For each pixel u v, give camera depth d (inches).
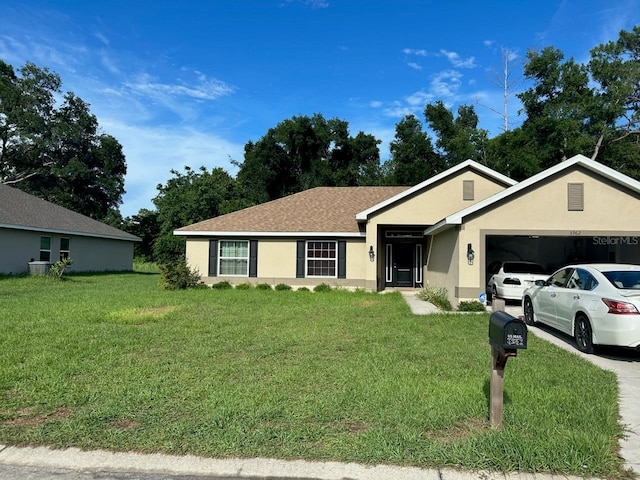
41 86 1716.3
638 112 1204.5
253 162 1620.3
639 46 1213.1
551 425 164.1
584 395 202.1
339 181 1648.6
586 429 162.2
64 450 147.3
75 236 1024.2
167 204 1477.6
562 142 1134.4
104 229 1153.4
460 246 496.1
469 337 331.9
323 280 732.0
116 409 178.1
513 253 770.2
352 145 1700.3
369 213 676.7
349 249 731.4
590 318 292.2
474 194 660.1
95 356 263.0
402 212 671.1
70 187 1761.8
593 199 477.4
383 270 778.8
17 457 143.5
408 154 1450.5
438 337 331.6
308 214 792.3
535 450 142.8
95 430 159.9
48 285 726.5
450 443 150.1
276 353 276.1
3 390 203.6
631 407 190.9
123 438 153.0
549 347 310.3
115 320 387.5
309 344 301.9
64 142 1749.5
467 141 1304.1
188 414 174.2
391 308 492.1
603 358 284.7
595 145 1151.0
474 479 130.7
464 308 481.4
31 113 1630.2
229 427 161.3
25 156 1691.7
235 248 756.0
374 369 238.8
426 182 659.4
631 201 471.8
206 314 433.7
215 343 301.0
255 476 132.5
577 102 1181.7
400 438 152.6
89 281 826.2
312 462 139.6
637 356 290.2
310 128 1631.4
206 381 215.9
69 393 198.2
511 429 159.0
